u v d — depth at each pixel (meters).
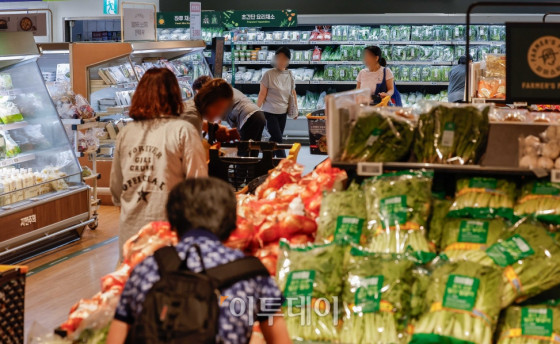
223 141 5.96
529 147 3.34
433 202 3.30
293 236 3.32
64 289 5.70
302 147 13.13
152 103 3.93
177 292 2.10
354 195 3.33
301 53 13.28
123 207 3.98
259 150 5.49
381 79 9.76
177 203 2.29
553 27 3.62
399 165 3.33
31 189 6.62
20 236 6.36
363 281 2.87
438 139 3.38
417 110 3.59
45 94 7.02
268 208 3.43
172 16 12.10
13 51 6.54
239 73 13.53
